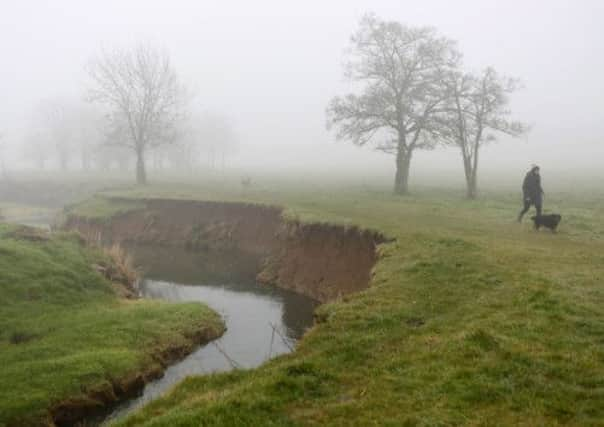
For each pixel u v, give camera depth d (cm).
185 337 1772
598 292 1284
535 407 772
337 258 2453
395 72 4138
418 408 800
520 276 1462
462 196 3866
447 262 1670
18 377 1341
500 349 971
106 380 1388
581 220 2534
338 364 1014
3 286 1867
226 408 827
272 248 3127
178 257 3388
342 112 4200
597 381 830
